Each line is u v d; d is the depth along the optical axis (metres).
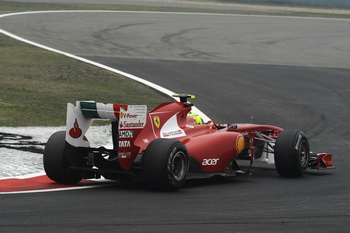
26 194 30.92
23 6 172.88
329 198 31.62
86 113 34.44
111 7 187.12
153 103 68.50
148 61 100.56
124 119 32.50
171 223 25.06
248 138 39.97
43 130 52.66
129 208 27.92
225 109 67.56
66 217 25.69
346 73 97.19
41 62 93.19
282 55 116.50
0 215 25.83
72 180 34.78
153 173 31.84
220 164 36.19
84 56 102.38
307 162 39.09
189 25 155.12
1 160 40.72
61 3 189.00
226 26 157.50
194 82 84.00
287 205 29.50
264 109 68.38
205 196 31.47
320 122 62.53
